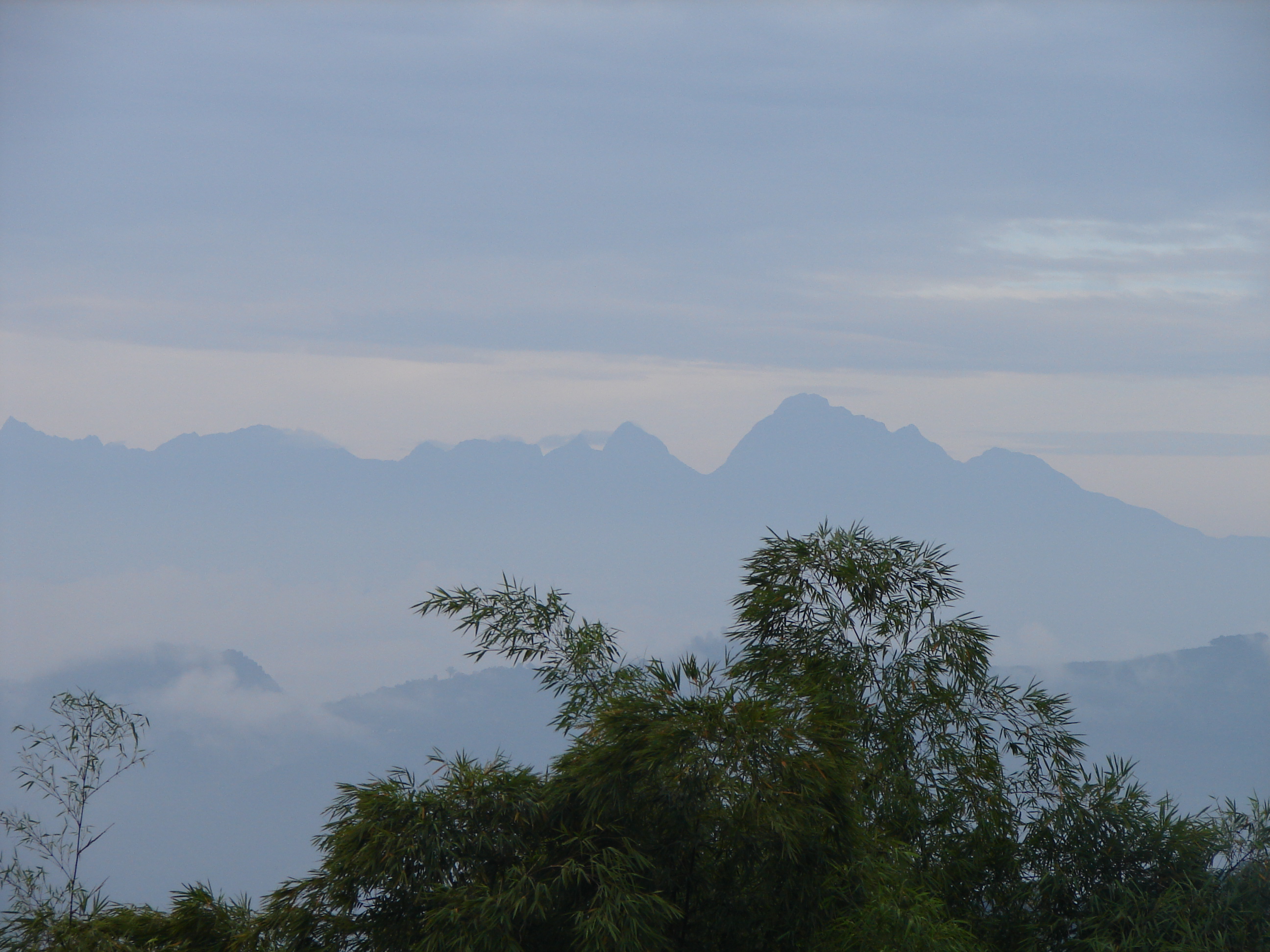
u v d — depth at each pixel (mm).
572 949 6086
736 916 6574
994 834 7773
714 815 6312
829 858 6488
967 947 6703
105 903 6273
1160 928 7070
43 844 5844
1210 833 7547
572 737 6973
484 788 6406
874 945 6375
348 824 6367
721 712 6258
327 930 6160
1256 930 6977
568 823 6500
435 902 6125
